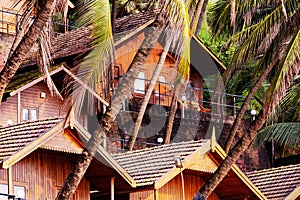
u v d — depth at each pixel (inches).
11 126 1098.7
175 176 1167.6
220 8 1569.9
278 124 1686.8
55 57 1419.8
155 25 1035.9
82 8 1028.5
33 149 1035.9
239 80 1833.2
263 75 1400.1
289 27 1381.6
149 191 1156.5
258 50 1427.2
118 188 1131.3
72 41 1461.6
